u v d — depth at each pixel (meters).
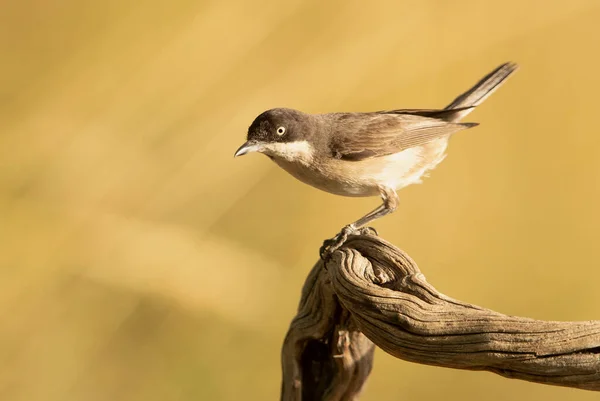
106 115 12.45
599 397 12.24
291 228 12.83
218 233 12.58
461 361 6.38
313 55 13.05
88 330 11.96
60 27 12.47
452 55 13.42
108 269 12.01
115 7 12.52
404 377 12.39
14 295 11.90
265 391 12.10
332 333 7.98
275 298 12.33
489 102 13.94
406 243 13.30
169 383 11.99
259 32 12.80
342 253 7.41
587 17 13.81
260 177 12.76
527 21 13.71
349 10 13.15
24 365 11.84
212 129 12.56
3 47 12.37
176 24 12.64
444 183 13.55
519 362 6.09
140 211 12.35
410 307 6.66
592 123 13.75
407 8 13.32
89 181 12.31
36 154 12.29
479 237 13.44
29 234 11.97
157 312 12.10
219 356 12.12
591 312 13.26
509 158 13.79
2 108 12.27
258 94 12.73
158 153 12.47
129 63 12.50
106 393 11.96
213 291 12.07
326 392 8.17
